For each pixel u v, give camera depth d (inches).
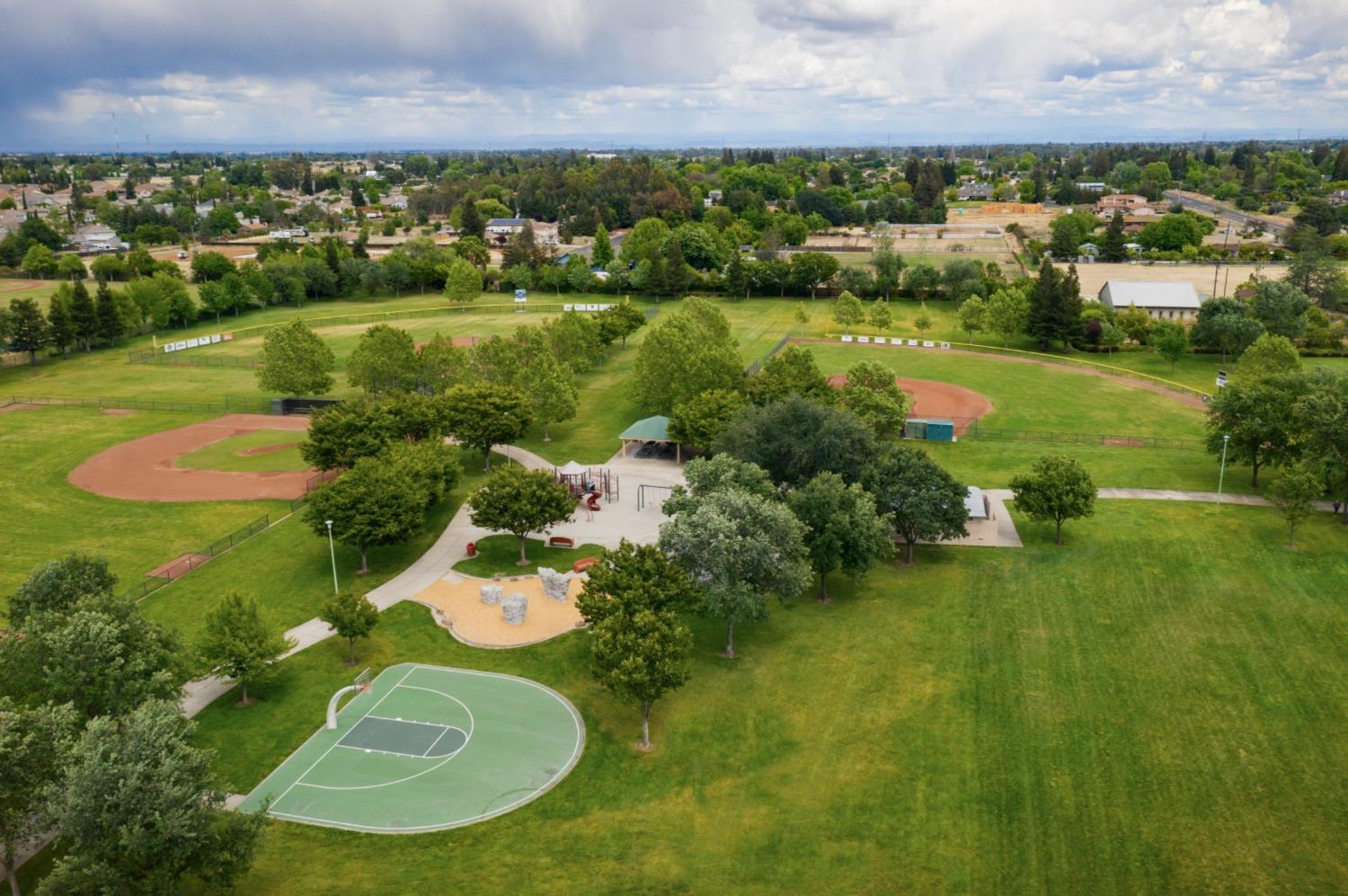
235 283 7652.6
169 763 1504.7
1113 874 1702.8
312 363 4965.6
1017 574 2920.8
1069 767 2003.0
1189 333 6122.1
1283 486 3011.8
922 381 5438.0
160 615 2741.1
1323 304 7111.2
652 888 1679.4
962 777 1975.9
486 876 1713.8
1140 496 3560.5
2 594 2864.2
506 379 4416.8
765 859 1750.7
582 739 2140.7
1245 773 1966.0
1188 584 2815.0
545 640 2596.0
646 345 4542.3
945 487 2970.0
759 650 2506.2
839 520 2677.2
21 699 1836.9
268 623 2341.3
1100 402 4970.5
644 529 3339.1
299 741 2140.7
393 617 2733.8
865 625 2630.4
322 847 1792.6
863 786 1952.5
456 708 2268.7
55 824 1601.9
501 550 3189.0
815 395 4082.2
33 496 3727.9
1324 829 1797.5
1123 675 2345.0
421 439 3973.9
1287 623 2568.9
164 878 1460.4
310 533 3334.2
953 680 2340.1
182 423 4758.9
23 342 5974.4
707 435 3762.3
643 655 2036.2
